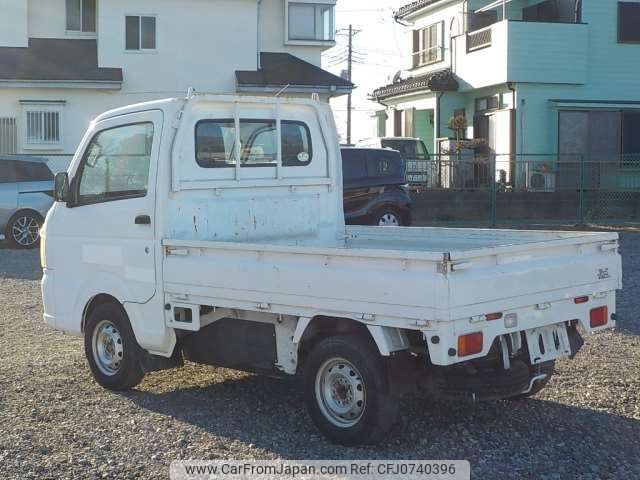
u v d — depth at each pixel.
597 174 23.17
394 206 16.78
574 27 24.95
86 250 7.17
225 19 25.23
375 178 16.59
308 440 5.82
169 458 5.46
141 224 6.66
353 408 5.60
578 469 5.28
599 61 25.55
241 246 5.95
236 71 25.39
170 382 7.41
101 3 24.41
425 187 22.64
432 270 5.02
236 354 6.37
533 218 22.75
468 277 5.08
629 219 22.80
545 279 5.62
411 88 29.20
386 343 5.23
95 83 23.72
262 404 6.70
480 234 7.20
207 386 7.27
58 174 7.33
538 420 6.22
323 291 5.48
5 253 16.22
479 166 22.78
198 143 6.82
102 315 7.07
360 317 5.32
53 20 25.62
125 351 6.91
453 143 25.97
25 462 5.36
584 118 25.27
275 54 27.33
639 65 25.78
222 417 6.36
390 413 5.47
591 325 6.07
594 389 6.96
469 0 27.72
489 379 5.52
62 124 24.05
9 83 23.23
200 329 6.61
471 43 26.75
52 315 7.55
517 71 24.70
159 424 6.17
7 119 23.81
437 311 4.95
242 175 7.09
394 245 7.76
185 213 6.71
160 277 6.53
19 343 8.93
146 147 6.76
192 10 25.00
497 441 5.79
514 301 5.39
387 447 5.66
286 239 7.45
